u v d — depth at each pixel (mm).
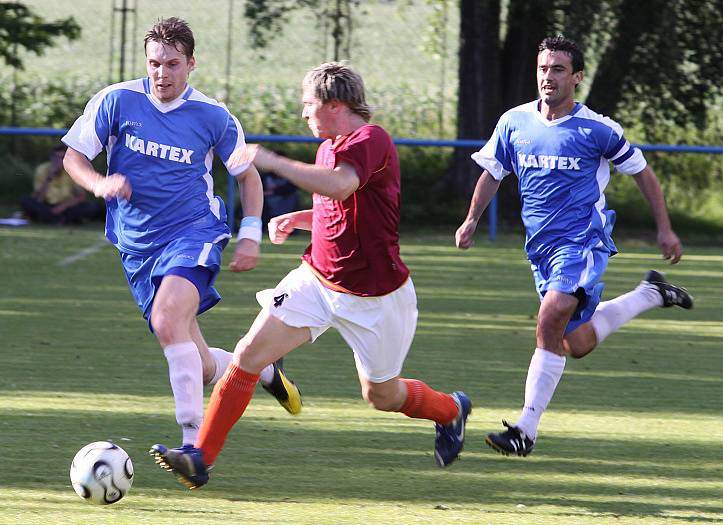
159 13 95125
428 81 64188
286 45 70000
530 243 18141
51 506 13492
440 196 55656
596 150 17812
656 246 51500
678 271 43062
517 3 53906
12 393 20219
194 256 15570
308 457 16391
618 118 57625
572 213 17781
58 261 40594
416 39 65250
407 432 18141
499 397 21219
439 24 58000
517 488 15023
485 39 55094
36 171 51969
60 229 49969
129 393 20500
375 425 18578
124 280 36656
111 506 13594
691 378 23578
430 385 22188
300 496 14312
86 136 15922
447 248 48250
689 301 19562
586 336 19078
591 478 15648
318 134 14078
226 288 35812
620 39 55500
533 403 16406
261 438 17484
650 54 55406
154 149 15867
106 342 25938
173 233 16016
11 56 59531
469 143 51656
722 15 55594
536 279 18281
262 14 58844
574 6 52406
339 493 14500
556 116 17922
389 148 13859
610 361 25453
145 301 16359
